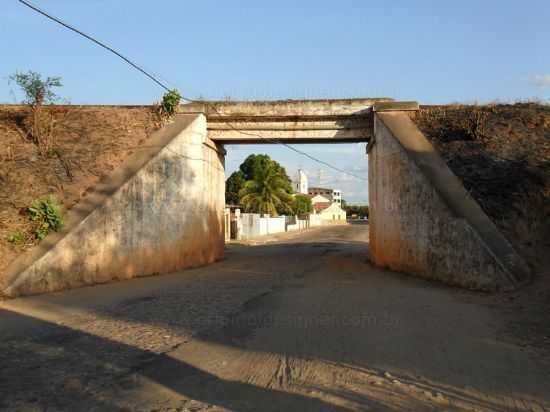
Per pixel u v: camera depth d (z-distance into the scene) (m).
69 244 12.77
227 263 18.56
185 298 10.99
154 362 6.27
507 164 14.03
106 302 10.69
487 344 6.83
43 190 14.44
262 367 5.99
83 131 17.17
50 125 17.05
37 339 7.58
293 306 9.73
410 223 13.94
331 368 5.90
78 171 15.34
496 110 17.38
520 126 16.06
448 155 14.68
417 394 5.06
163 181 15.61
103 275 13.59
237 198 56.75
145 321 8.71
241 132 18.39
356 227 67.62
